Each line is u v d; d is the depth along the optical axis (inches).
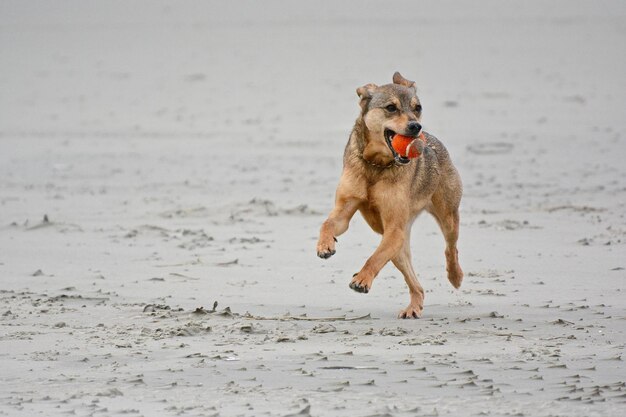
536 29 1914.4
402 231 408.2
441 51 1711.4
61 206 702.5
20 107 1288.1
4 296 433.7
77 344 345.1
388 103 404.2
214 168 868.6
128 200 725.3
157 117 1197.1
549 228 603.8
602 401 269.1
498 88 1344.7
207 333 362.3
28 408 268.1
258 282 470.0
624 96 1256.8
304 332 364.8
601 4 2166.6
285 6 2293.3
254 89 1392.7
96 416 259.6
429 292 456.1
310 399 274.1
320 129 1083.9
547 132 1019.9
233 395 279.4
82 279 473.7
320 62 1635.1
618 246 546.0
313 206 691.4
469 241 569.6
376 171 408.8
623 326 373.7
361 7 2255.2
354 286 390.6
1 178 836.6
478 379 295.0
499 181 780.0
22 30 2046.0
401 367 310.7
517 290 450.3
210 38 1931.6
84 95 1379.2
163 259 523.5
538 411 260.4
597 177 788.0
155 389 286.8
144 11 2267.5
